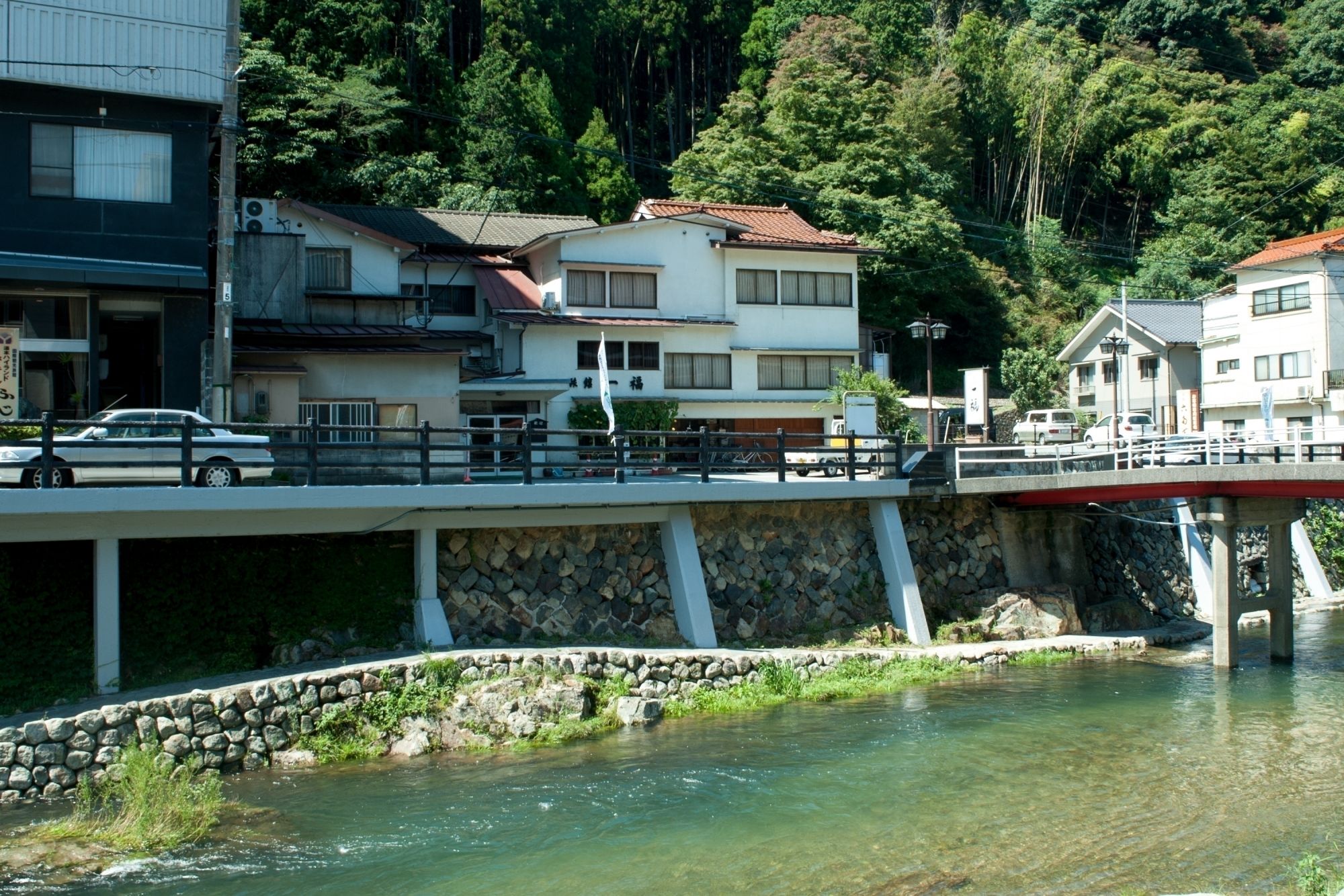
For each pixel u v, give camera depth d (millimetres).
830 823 14039
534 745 17094
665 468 27953
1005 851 13133
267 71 41656
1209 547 31906
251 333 25844
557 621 20344
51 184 20859
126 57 21297
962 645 24250
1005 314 58812
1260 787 15516
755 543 23250
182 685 16328
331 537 18844
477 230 38625
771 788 15336
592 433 20312
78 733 14695
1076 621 26250
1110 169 69625
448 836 13477
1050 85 68438
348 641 18344
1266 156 65562
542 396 32500
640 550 21734
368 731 16578
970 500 27047
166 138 21797
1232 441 26969
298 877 12234
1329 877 11961
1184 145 68438
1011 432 48062
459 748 16750
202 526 17141
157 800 13586
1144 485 24203
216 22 22094
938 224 51625
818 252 38250
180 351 22172
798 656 21344
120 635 16422
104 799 14047
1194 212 63625
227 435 19266
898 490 24719
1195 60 76750
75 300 21641
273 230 29750
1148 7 79062
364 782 15320
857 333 39031
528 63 56281
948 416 45969
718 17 68875
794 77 56406
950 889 12055
